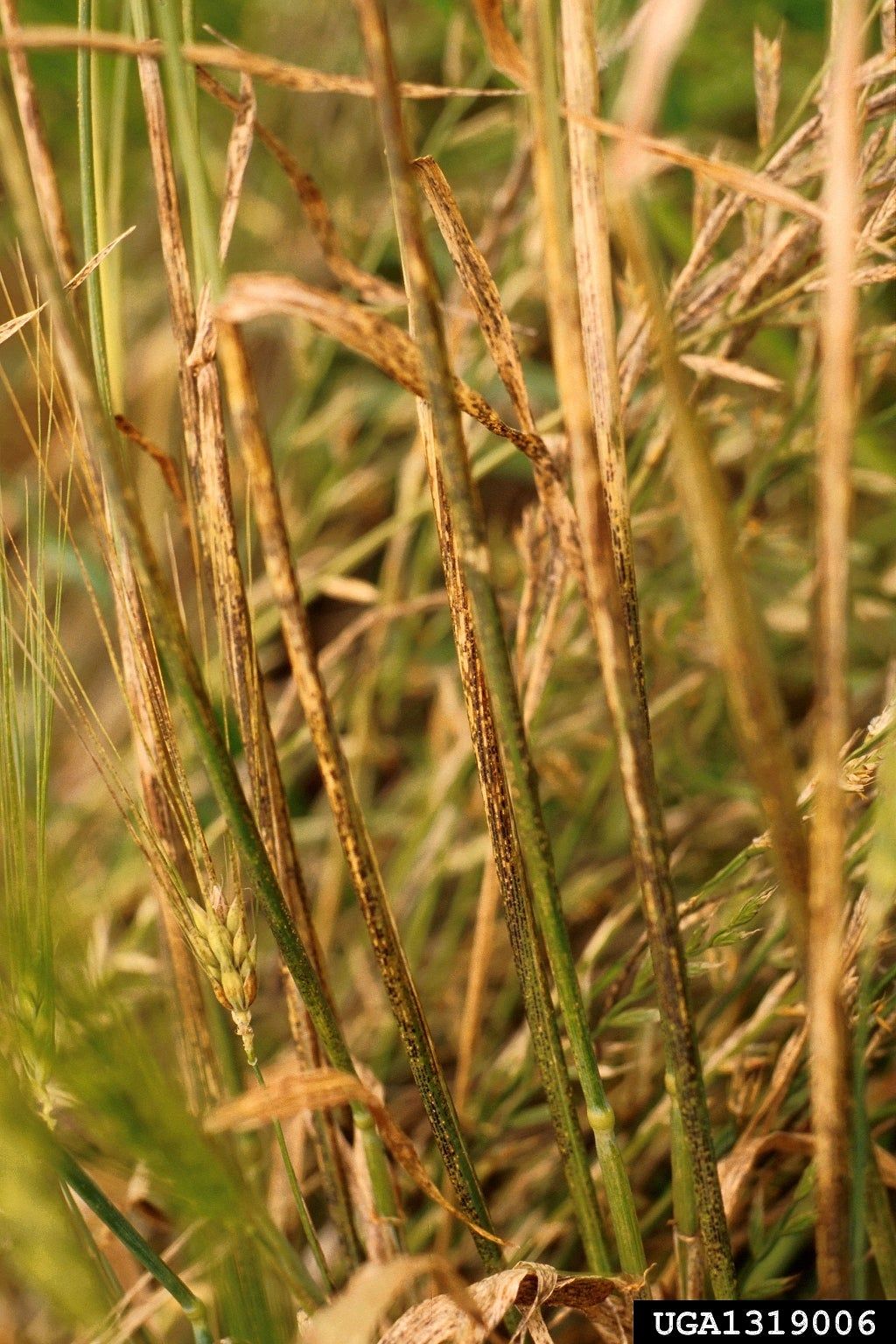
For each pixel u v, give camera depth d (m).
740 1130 0.68
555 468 0.57
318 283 1.15
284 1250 0.61
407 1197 0.79
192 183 0.55
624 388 0.69
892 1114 0.67
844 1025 0.54
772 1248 0.66
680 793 0.92
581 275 0.58
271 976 0.94
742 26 0.98
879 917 0.53
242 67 0.57
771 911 0.73
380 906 0.60
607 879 0.90
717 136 1.00
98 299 0.61
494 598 0.55
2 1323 0.73
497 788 0.60
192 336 0.60
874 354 0.72
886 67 0.62
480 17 0.57
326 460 1.18
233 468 1.05
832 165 0.51
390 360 0.55
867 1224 0.62
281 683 1.17
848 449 0.51
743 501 0.76
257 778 0.62
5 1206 0.55
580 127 0.58
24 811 0.57
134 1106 0.54
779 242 0.67
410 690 1.05
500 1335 0.67
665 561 0.88
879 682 0.90
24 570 0.59
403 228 0.53
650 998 0.76
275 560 0.57
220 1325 0.64
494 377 0.91
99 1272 0.60
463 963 0.91
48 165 0.59
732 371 0.67
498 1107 0.75
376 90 0.52
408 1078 0.89
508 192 0.80
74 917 0.56
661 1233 0.74
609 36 0.71
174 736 0.60
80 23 0.60
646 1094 0.75
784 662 1.02
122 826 0.96
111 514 0.60
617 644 0.54
